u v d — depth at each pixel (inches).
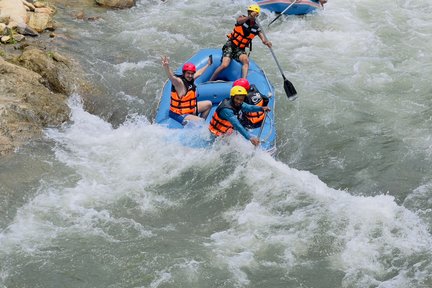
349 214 599.5
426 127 763.4
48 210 587.2
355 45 989.8
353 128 765.9
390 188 658.8
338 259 545.3
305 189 637.3
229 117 644.1
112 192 619.5
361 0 1167.6
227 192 628.4
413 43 993.5
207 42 989.8
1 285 502.6
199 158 663.8
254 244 559.8
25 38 924.0
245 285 514.3
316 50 973.2
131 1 1111.6
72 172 643.5
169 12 1095.0
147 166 658.2
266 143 677.9
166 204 610.5
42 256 533.0
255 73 803.4
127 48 949.2
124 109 791.1
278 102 815.7
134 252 543.8
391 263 541.6
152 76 872.3
